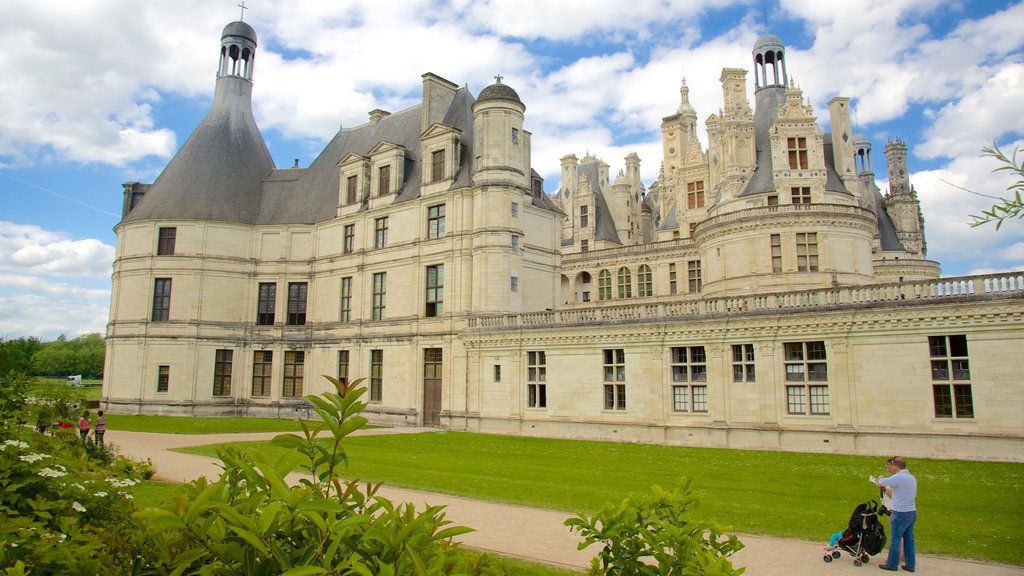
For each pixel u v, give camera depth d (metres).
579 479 23.75
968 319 28.83
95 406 57.12
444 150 51.44
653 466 27.41
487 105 48.59
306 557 4.57
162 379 56.19
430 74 56.25
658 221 98.38
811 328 32.69
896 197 91.00
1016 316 27.78
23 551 6.03
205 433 42.03
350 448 33.91
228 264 58.72
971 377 28.69
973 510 18.55
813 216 53.38
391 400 51.47
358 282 55.69
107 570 5.48
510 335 43.91
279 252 60.25
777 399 33.34
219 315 57.91
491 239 47.09
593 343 40.09
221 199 59.94
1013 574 12.96
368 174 57.34
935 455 29.05
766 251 54.22
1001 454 27.66
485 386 45.16
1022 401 27.45
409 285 51.81
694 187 73.88
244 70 66.88
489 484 22.39
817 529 16.30
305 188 63.00
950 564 13.60
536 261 51.88
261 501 5.14
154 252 57.56
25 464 8.13
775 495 20.72
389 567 4.48
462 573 5.14
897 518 13.23
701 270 68.81
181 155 62.09
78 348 135.12
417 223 51.94
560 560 13.29
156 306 57.31
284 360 58.72
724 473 25.38
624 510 7.06
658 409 37.09
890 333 30.73
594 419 39.41
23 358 11.53
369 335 53.78
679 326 36.69
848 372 31.58
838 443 31.34
